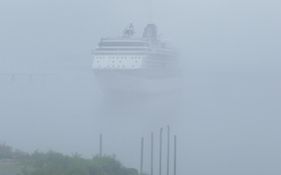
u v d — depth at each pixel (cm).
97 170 8512
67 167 8169
